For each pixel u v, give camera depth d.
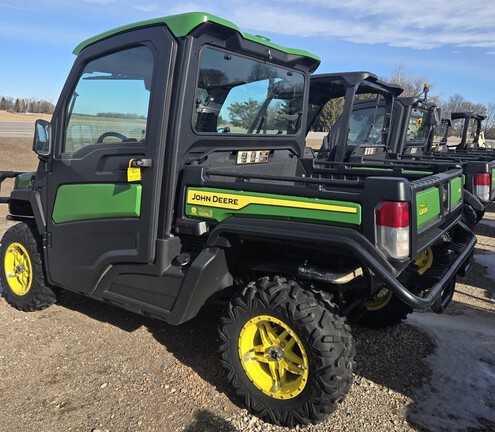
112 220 3.14
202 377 3.11
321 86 5.82
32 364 3.24
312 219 2.48
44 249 3.70
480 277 5.52
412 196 2.31
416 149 9.10
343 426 2.64
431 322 4.02
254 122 3.49
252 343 2.76
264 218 2.63
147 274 3.04
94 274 3.31
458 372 3.20
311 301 2.54
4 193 10.69
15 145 20.08
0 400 2.82
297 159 4.14
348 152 5.96
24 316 4.02
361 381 3.08
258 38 3.19
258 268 2.88
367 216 2.31
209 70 2.96
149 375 3.12
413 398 2.90
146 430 2.59
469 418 2.72
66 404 2.80
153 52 2.85
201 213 2.88
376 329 3.84
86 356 3.36
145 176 2.93
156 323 3.92
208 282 2.84
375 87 5.88
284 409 2.58
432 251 3.40
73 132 3.38
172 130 2.84
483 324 4.03
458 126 14.68
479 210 5.02
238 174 2.82
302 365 2.54
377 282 2.62
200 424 2.64
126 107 3.03
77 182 3.31
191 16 2.68
